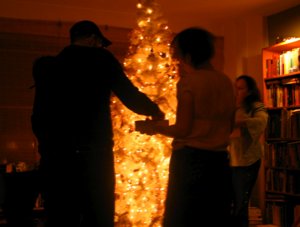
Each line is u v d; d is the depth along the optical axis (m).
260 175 4.34
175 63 2.94
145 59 2.88
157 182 2.94
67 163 1.69
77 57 1.74
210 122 1.68
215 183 1.66
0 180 3.07
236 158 3.26
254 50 4.61
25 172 3.12
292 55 3.89
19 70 4.02
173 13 4.53
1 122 3.98
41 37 4.07
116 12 4.42
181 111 1.67
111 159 1.75
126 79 1.80
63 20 4.21
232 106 1.78
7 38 3.96
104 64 1.75
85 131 1.69
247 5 4.22
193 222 1.65
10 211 3.06
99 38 1.95
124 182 2.92
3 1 4.02
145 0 2.92
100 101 1.73
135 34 2.99
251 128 3.19
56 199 1.72
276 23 4.50
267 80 4.18
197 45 1.76
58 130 1.71
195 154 1.65
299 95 3.81
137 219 2.90
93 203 1.70
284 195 4.01
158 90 2.87
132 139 2.90
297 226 3.56
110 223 1.73
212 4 4.20
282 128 3.94
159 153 2.94
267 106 4.13
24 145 4.03
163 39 2.95
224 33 4.84
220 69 4.80
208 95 1.68
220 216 1.68
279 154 3.98
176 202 1.68
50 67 1.80
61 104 1.72
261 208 4.29
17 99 4.03
